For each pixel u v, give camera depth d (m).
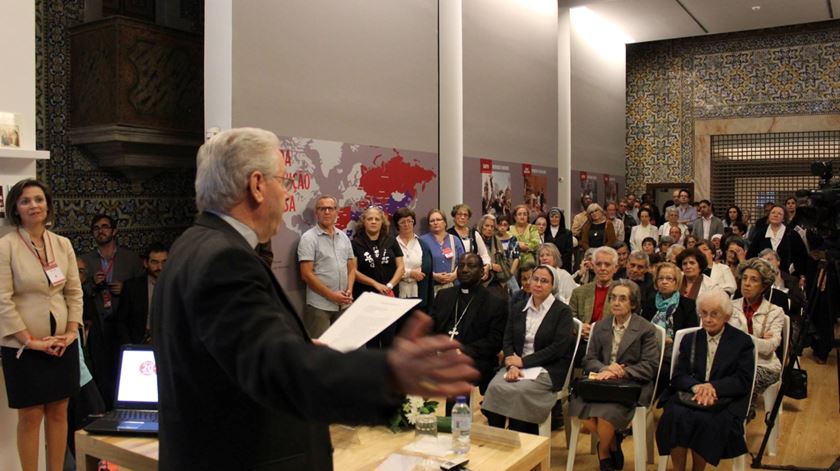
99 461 3.39
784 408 6.62
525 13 10.55
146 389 3.47
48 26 6.44
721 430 4.35
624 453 5.38
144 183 7.17
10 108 4.46
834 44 13.76
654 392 4.94
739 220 11.99
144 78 6.50
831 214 4.93
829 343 6.86
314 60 6.60
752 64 14.50
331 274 6.20
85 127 6.48
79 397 4.79
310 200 6.54
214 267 1.37
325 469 1.67
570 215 12.52
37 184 4.24
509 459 3.35
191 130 6.96
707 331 4.72
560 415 5.95
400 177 7.84
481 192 9.34
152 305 1.61
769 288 6.02
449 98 8.80
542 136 11.15
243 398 1.47
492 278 7.82
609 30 14.02
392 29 7.72
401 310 2.82
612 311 5.16
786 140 14.35
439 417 3.77
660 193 15.62
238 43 5.79
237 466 1.46
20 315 4.13
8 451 4.36
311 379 1.14
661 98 15.39
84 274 5.81
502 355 5.89
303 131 6.48
